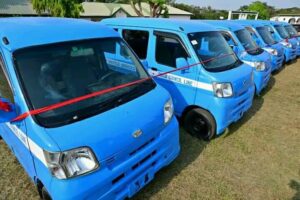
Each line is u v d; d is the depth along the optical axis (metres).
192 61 3.94
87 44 2.71
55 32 2.59
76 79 2.49
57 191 1.99
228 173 3.40
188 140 4.17
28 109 2.11
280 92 6.98
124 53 3.05
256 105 5.96
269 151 3.98
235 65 4.35
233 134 4.48
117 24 5.08
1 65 2.36
